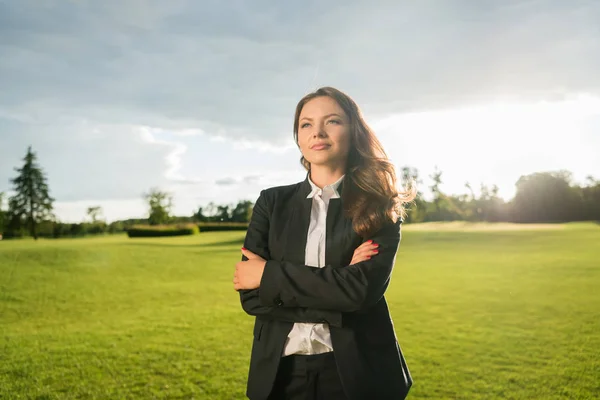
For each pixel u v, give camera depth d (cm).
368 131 206
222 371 597
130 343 768
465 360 634
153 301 1245
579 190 6662
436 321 902
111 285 1577
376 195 197
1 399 505
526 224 5906
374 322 191
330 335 184
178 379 567
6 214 7431
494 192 6506
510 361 627
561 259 2027
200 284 1563
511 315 955
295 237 200
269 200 215
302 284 183
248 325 890
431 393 505
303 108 206
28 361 664
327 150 199
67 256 2458
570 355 653
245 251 211
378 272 185
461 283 1431
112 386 544
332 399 185
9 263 2217
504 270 1728
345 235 196
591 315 938
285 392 189
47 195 7556
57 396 512
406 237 3428
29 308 1189
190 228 5109
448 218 6350
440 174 6369
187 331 852
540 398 487
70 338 823
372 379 181
